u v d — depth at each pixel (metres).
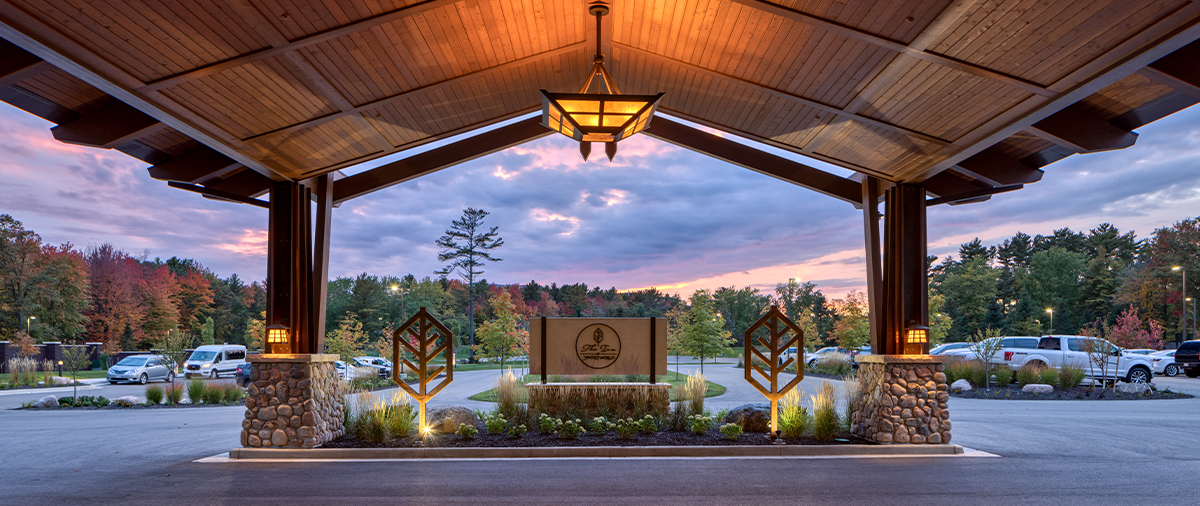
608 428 10.12
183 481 6.88
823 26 6.44
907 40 6.29
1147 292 48.69
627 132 7.43
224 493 6.29
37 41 5.57
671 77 8.77
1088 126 7.64
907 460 8.14
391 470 7.50
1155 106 7.21
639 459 8.22
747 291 63.28
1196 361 25.05
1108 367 21.00
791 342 9.53
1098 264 58.59
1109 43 5.63
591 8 7.09
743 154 10.72
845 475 7.14
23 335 38.72
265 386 8.84
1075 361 21.17
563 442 9.09
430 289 67.50
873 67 7.03
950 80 6.86
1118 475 7.12
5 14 5.15
